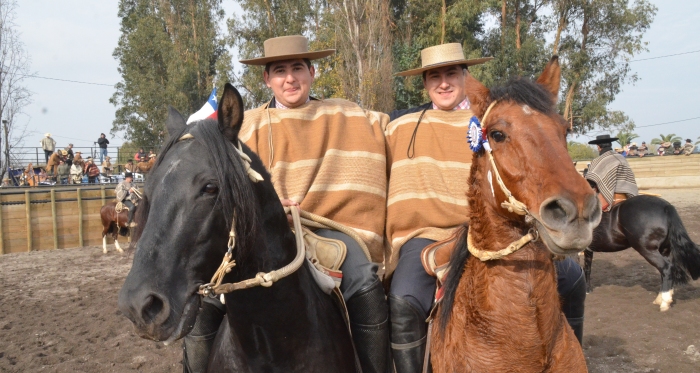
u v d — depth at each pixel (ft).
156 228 5.87
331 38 79.92
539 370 6.67
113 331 21.75
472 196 7.25
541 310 6.65
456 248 7.95
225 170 6.11
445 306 7.75
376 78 70.13
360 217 10.23
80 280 32.45
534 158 6.10
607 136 24.18
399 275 8.96
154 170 6.29
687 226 40.27
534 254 6.70
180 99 102.68
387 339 8.84
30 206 47.34
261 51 98.73
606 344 18.17
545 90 6.64
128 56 111.24
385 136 11.05
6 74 66.18
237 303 7.02
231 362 7.61
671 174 76.33
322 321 7.99
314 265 8.53
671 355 16.97
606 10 79.30
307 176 10.11
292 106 10.72
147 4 119.65
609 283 26.16
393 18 86.07
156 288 5.64
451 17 79.66
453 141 10.36
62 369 17.70
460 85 11.18
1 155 66.59
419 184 10.23
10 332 21.85
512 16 82.99
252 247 6.55
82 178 67.46
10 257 43.32
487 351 6.83
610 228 23.36
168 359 18.53
